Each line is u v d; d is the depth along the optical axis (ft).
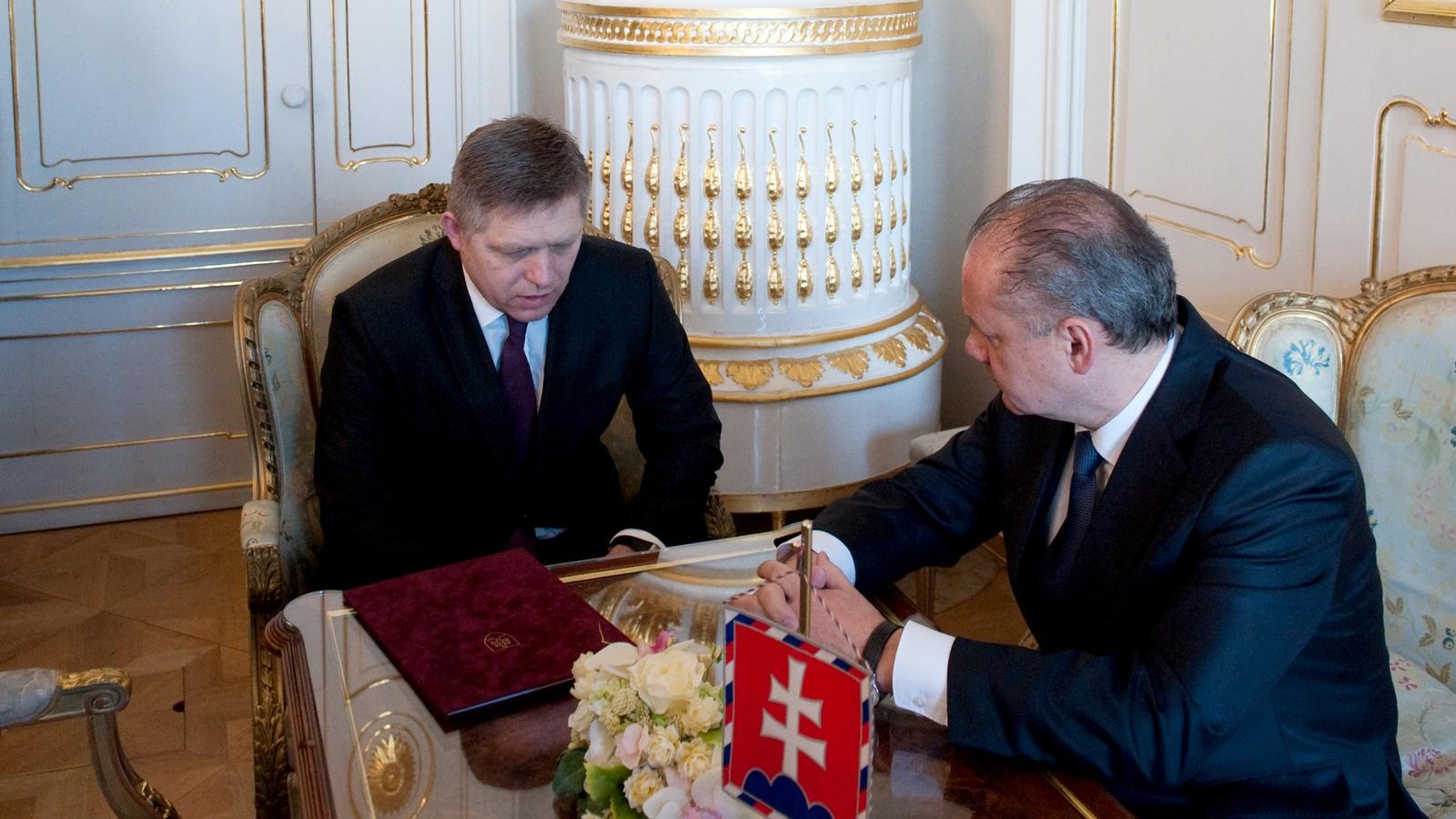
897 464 10.78
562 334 7.27
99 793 8.14
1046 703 4.61
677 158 9.86
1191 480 4.91
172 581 10.79
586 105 10.22
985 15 10.93
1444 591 6.44
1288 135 8.31
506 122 6.54
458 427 7.25
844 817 3.82
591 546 7.75
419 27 11.56
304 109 11.46
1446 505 6.42
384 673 5.08
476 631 5.30
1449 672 6.43
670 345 7.64
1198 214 9.18
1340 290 8.09
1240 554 4.71
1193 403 5.08
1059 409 5.09
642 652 4.40
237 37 11.16
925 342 10.80
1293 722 4.97
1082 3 9.89
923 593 8.92
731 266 10.05
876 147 10.21
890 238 10.59
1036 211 4.81
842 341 10.33
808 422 10.28
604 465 7.86
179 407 11.82
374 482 7.16
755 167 9.82
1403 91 7.48
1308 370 6.84
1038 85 10.17
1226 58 8.71
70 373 11.48
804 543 4.57
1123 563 5.10
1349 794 4.95
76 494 11.75
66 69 10.84
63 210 11.10
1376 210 7.78
